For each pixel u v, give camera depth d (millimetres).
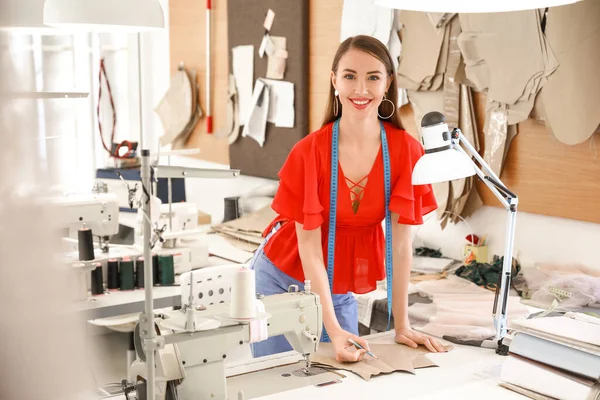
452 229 3127
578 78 2510
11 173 1046
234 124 4688
